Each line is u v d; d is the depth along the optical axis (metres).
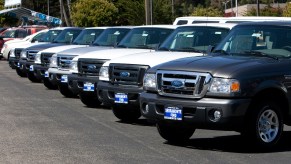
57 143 15.39
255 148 14.42
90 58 22.56
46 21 81.75
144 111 15.34
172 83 14.48
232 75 13.77
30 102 24.50
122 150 14.59
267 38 15.72
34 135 16.52
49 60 29.59
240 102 13.66
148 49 22.73
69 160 13.38
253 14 90.75
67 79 24.72
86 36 30.66
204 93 13.95
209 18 27.80
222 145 15.55
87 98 23.31
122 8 86.75
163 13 88.56
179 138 15.72
